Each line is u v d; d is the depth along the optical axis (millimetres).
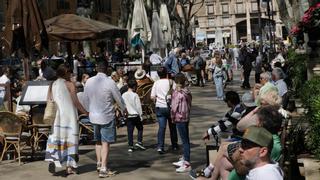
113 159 10562
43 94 10906
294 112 11086
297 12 15055
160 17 31406
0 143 11062
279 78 11656
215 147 7398
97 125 9164
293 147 7250
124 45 32438
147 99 15867
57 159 9281
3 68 17891
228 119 7238
